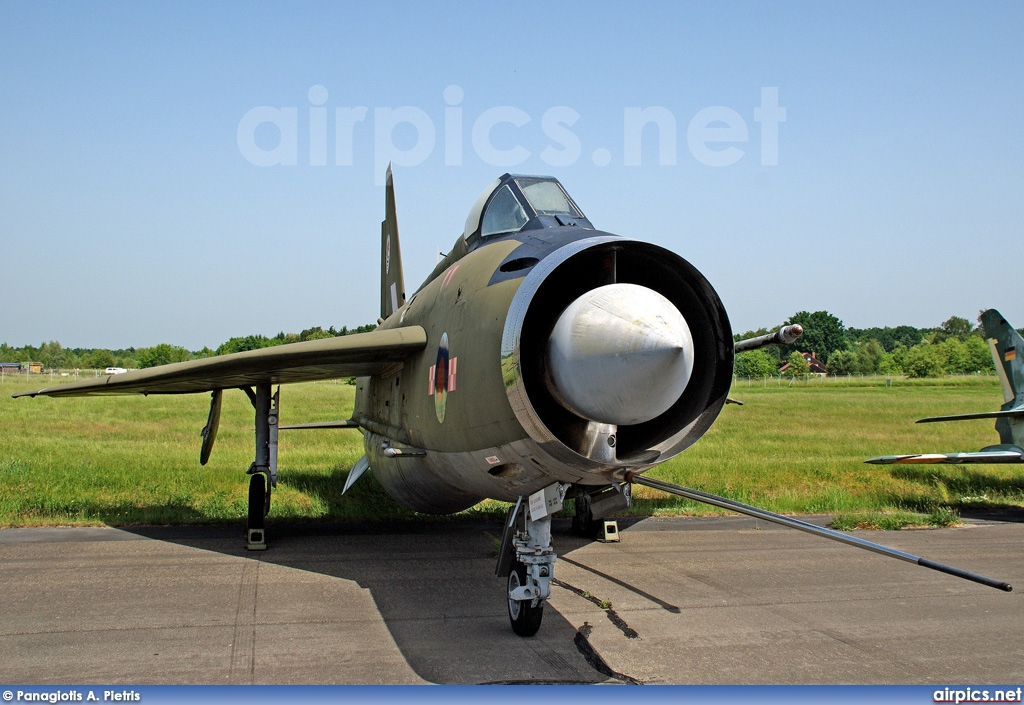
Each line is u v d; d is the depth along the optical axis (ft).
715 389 18.69
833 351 322.34
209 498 41.96
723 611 23.06
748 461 61.72
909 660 18.84
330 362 28.12
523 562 20.24
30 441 66.59
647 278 19.81
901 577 27.84
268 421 32.73
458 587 25.21
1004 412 47.37
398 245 46.93
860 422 103.76
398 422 27.89
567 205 24.25
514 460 19.33
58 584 24.56
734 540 34.76
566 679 17.01
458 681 16.75
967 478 56.39
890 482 53.42
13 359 490.49
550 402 19.31
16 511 36.83
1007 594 25.54
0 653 18.16
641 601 24.04
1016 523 40.63
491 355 19.17
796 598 24.73
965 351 279.08
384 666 17.63
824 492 47.83
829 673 17.81
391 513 40.16
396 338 25.38
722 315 18.53
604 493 22.71
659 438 19.24
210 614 21.57
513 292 18.99
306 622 20.99
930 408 125.18
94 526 34.99
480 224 24.98
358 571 27.35
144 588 24.31
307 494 44.73
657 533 36.40
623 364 15.64
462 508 33.40
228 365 28.30
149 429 84.89
